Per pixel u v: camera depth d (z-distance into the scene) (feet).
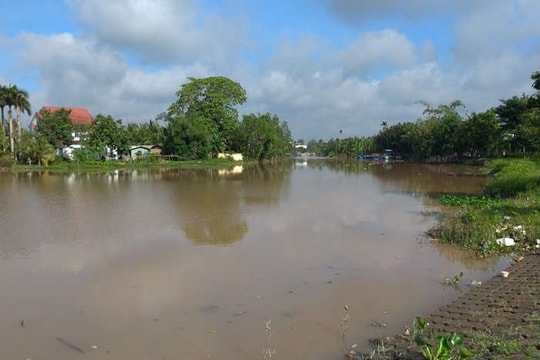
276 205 73.10
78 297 30.60
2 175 144.97
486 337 20.35
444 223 50.78
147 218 60.64
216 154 255.09
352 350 22.07
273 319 26.37
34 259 40.32
